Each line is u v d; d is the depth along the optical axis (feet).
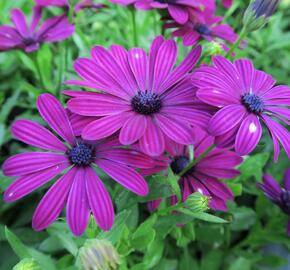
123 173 0.34
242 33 0.47
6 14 0.72
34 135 0.35
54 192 0.33
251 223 0.56
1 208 0.48
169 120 0.35
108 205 0.33
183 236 0.49
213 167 0.44
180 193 0.40
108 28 0.72
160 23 0.67
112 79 0.37
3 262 0.45
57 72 0.62
